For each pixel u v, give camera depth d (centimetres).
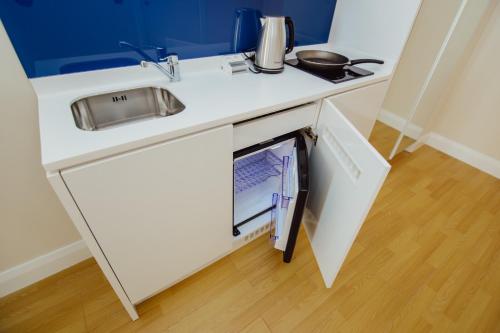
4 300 117
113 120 108
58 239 123
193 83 111
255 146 110
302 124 118
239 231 134
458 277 134
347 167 98
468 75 203
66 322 111
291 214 111
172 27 111
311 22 159
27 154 99
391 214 170
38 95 93
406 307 121
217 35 125
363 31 156
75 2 88
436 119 230
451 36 155
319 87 115
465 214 172
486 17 175
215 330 110
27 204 107
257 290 125
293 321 114
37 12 84
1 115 89
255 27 135
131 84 107
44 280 125
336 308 119
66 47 93
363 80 129
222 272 132
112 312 114
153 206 85
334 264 107
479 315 119
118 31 100
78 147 66
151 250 96
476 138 213
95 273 129
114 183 72
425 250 147
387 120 211
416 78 184
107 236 81
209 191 98
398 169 211
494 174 209
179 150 80
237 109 91
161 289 115
